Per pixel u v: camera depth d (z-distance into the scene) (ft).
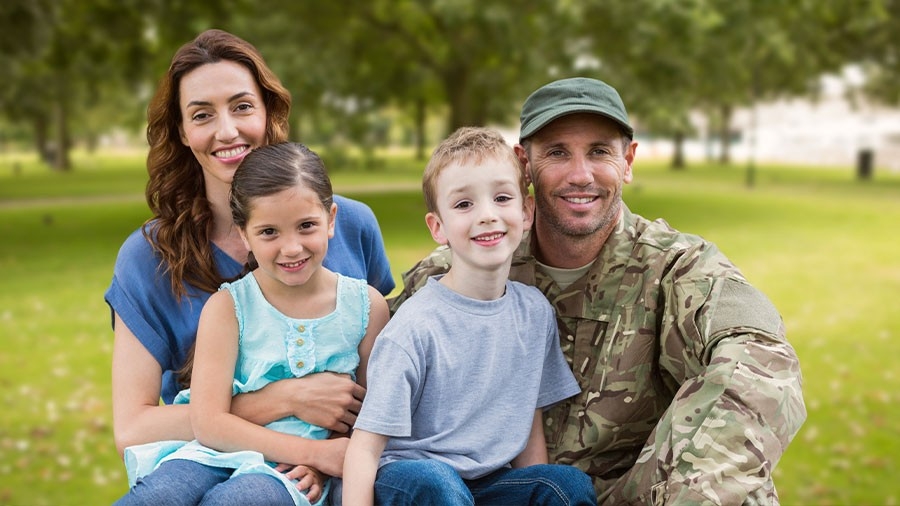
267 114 8.91
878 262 38.42
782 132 160.97
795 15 57.62
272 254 7.32
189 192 8.63
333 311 7.75
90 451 17.79
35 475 16.58
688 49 47.44
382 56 59.21
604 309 8.09
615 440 7.93
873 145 137.18
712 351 7.39
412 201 62.28
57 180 100.27
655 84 52.95
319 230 7.43
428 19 52.65
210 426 7.30
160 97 8.55
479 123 69.62
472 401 7.34
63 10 47.24
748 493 6.62
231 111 8.42
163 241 8.30
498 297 7.63
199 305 8.38
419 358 7.18
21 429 18.84
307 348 7.58
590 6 44.16
